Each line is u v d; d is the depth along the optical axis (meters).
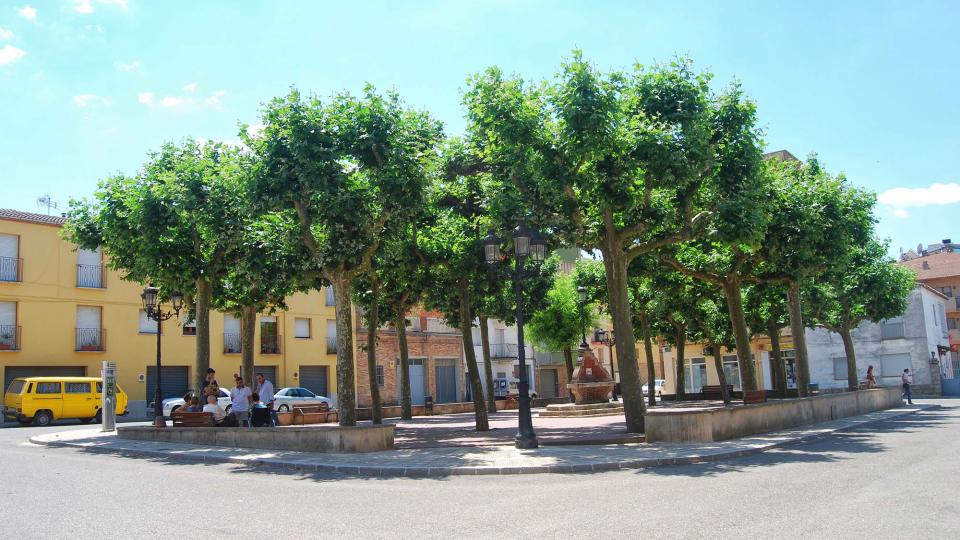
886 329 44.75
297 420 26.33
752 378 21.89
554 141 15.82
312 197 15.65
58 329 32.94
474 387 21.30
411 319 45.62
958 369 62.03
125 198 19.30
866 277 29.11
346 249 15.65
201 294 20.48
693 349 52.28
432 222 20.17
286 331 41.38
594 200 16.36
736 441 15.00
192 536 6.90
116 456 15.56
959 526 6.69
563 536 6.66
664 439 14.95
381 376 43.09
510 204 16.39
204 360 20.28
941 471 10.38
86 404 29.94
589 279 32.16
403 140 16.11
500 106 15.90
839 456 12.66
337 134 15.98
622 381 16.89
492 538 6.65
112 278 34.84
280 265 17.64
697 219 17.52
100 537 6.86
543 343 39.28
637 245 17.91
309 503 8.88
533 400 40.19
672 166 15.34
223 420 18.11
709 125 16.64
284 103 15.98
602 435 16.83
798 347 23.03
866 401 25.09
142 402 35.12
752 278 23.12
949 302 63.00
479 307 26.77
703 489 9.27
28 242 32.47
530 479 10.92
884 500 8.10
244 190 16.06
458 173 19.56
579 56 15.55
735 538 6.39
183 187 18.61
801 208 20.16
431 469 11.67
